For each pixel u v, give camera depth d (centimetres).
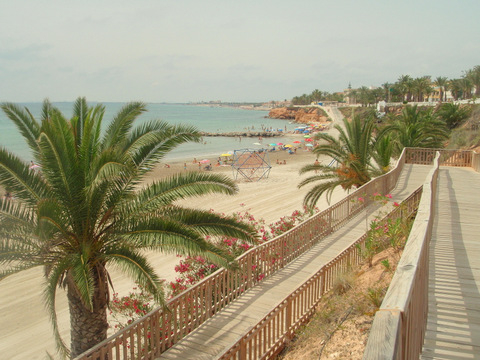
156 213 789
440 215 923
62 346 609
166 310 621
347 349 496
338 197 2891
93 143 816
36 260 704
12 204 677
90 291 639
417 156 2181
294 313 685
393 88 11338
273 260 914
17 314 1225
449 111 4534
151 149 778
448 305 454
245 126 15200
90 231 749
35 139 775
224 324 687
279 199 2953
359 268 890
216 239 1151
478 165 1712
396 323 194
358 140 1936
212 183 782
